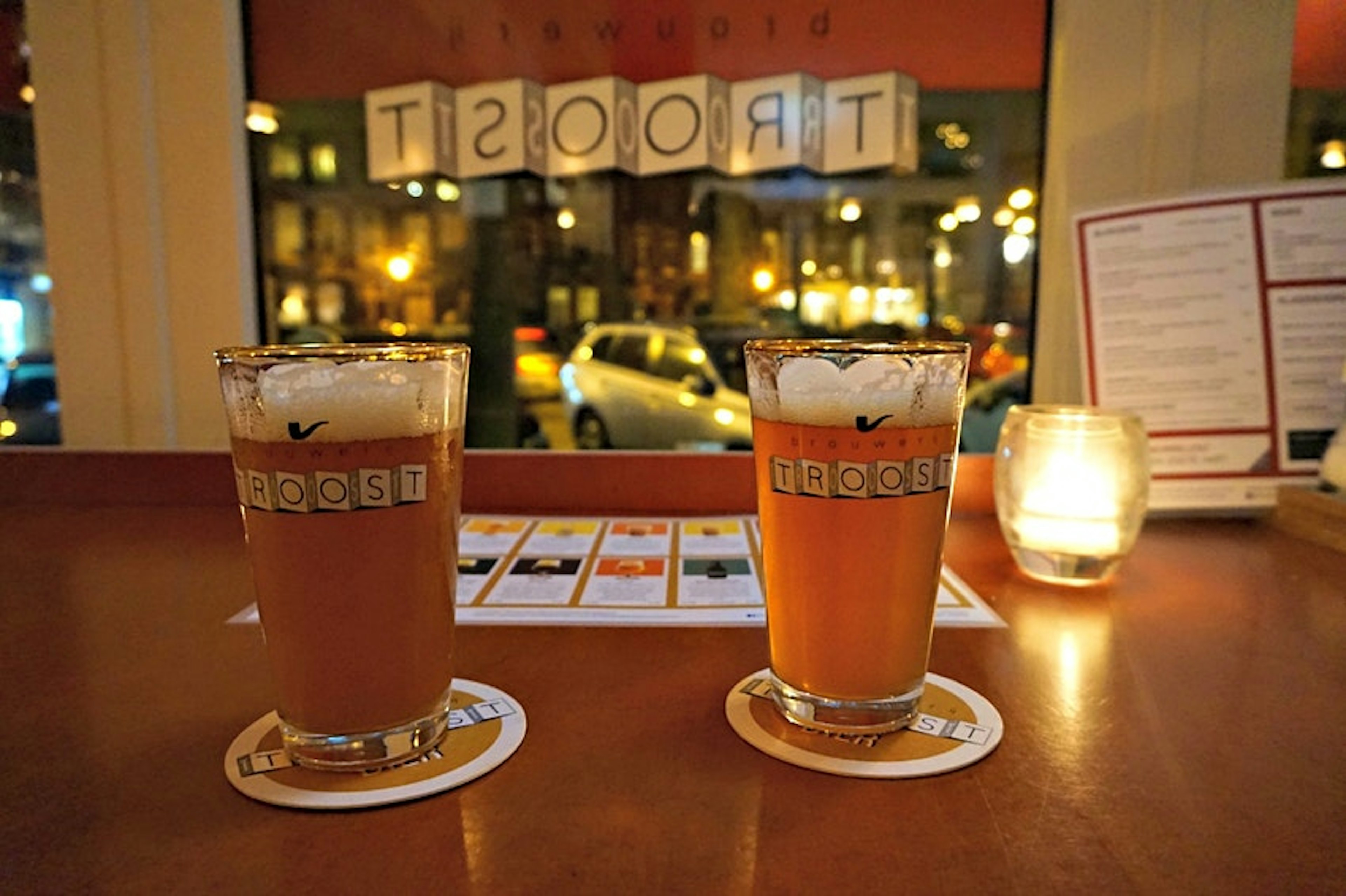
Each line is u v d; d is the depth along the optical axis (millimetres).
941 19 1443
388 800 402
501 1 1589
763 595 722
